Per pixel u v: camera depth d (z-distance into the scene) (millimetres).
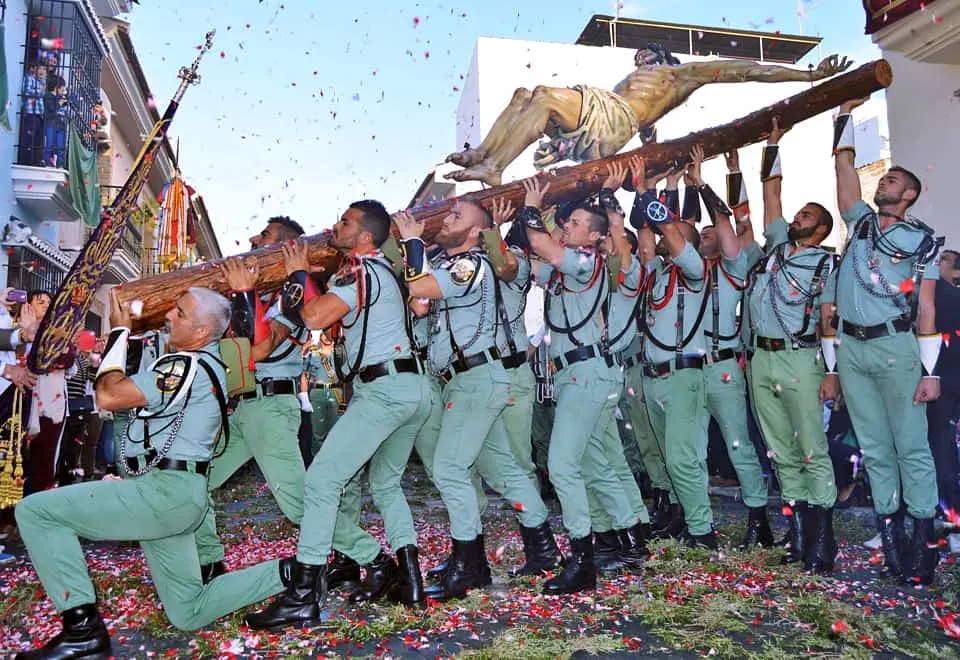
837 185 4445
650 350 4680
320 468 3342
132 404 2895
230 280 3529
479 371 3652
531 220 3793
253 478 10242
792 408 4246
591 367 3873
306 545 3285
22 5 10750
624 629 3148
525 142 5117
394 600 3518
